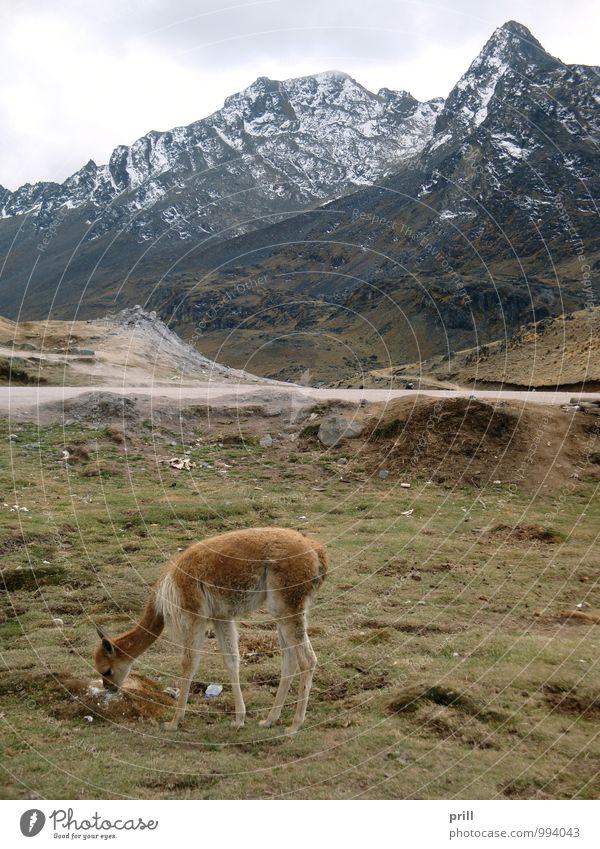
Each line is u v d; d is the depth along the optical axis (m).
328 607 9.79
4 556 10.98
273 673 7.86
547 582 10.97
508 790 5.74
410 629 9.06
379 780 5.83
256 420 20.45
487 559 12.01
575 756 6.19
